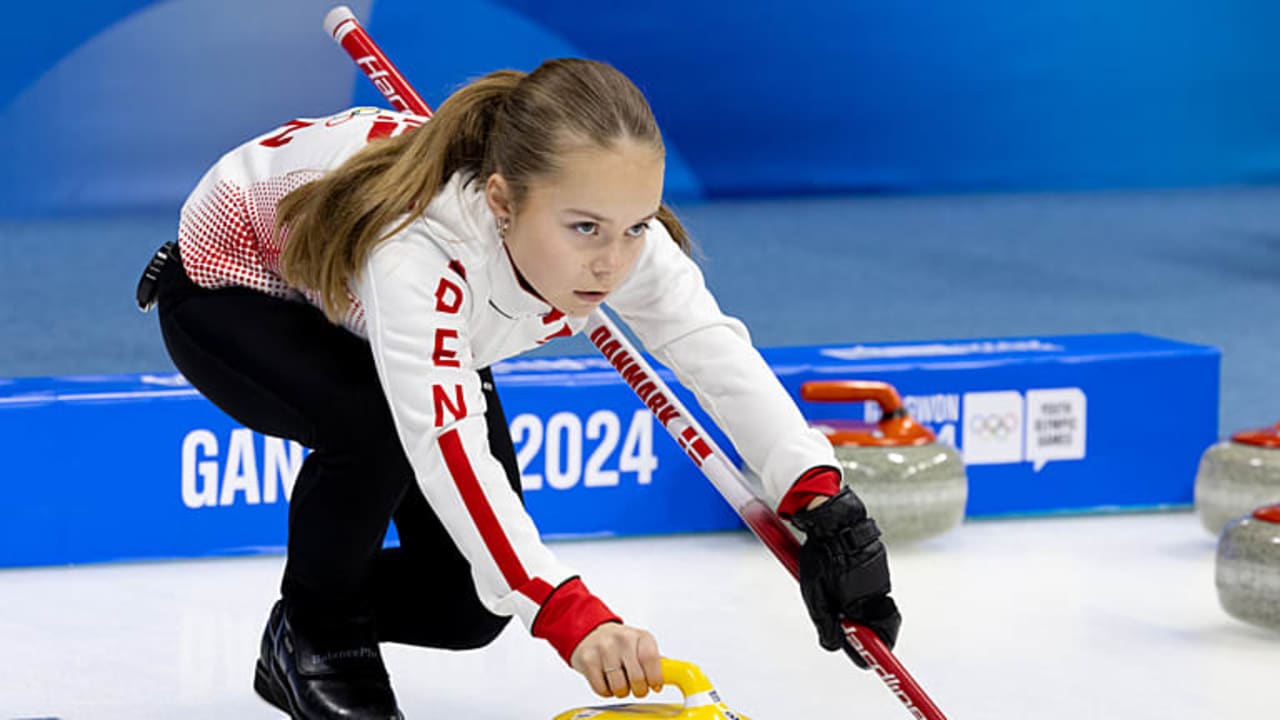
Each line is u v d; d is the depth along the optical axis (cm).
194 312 727
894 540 1175
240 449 1144
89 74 3169
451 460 614
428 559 784
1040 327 2208
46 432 1117
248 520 1151
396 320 617
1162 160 3778
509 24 3369
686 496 1220
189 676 915
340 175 639
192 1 3188
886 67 3600
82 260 2702
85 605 1045
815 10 3534
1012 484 1277
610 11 3434
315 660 767
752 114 3559
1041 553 1185
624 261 607
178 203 3247
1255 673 932
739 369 691
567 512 1199
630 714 646
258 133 3253
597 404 1195
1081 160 3738
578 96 590
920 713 657
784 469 678
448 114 627
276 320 717
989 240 3064
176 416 1132
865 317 2281
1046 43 3666
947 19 3603
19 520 1120
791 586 1096
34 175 3180
